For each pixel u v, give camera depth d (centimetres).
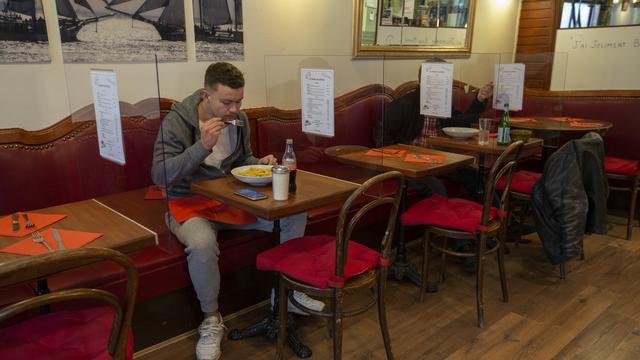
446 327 215
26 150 201
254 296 230
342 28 322
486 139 280
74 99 204
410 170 219
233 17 267
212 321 188
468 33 417
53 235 145
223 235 211
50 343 119
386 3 342
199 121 205
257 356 193
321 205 170
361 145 271
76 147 199
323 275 161
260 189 180
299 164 242
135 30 232
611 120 379
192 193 214
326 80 219
